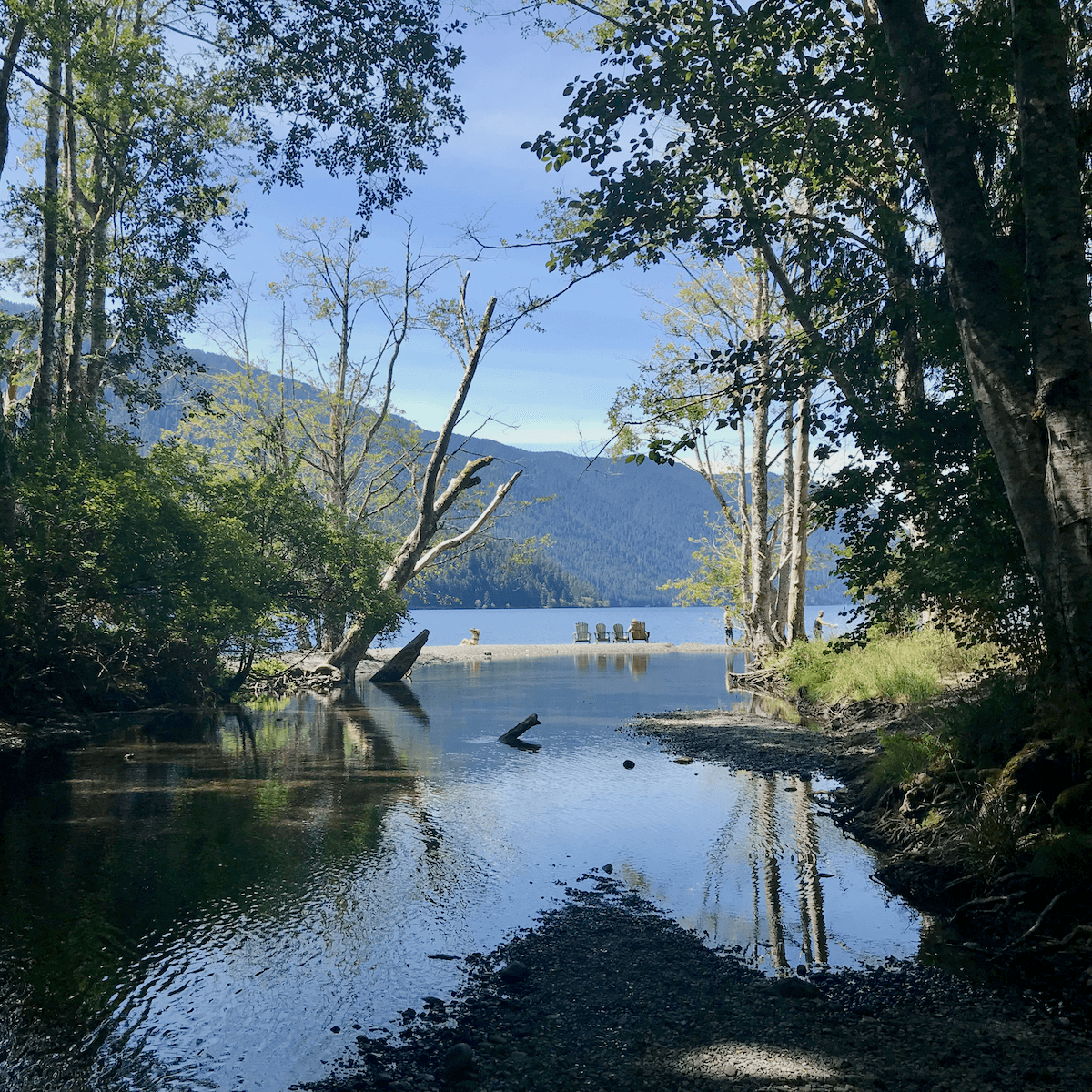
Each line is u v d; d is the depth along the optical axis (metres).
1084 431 6.75
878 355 10.81
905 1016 4.86
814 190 11.45
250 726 17.45
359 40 13.70
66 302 22.59
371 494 36.28
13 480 16.12
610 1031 4.65
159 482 19.03
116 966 5.47
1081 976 5.29
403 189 14.74
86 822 9.18
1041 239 6.92
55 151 19.97
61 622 16.44
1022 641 8.30
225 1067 4.24
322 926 6.23
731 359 10.78
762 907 6.74
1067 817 6.54
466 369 30.19
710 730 16.20
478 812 9.80
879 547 9.95
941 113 7.90
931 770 8.50
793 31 10.36
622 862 7.91
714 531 36.62
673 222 10.48
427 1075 4.18
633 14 10.23
